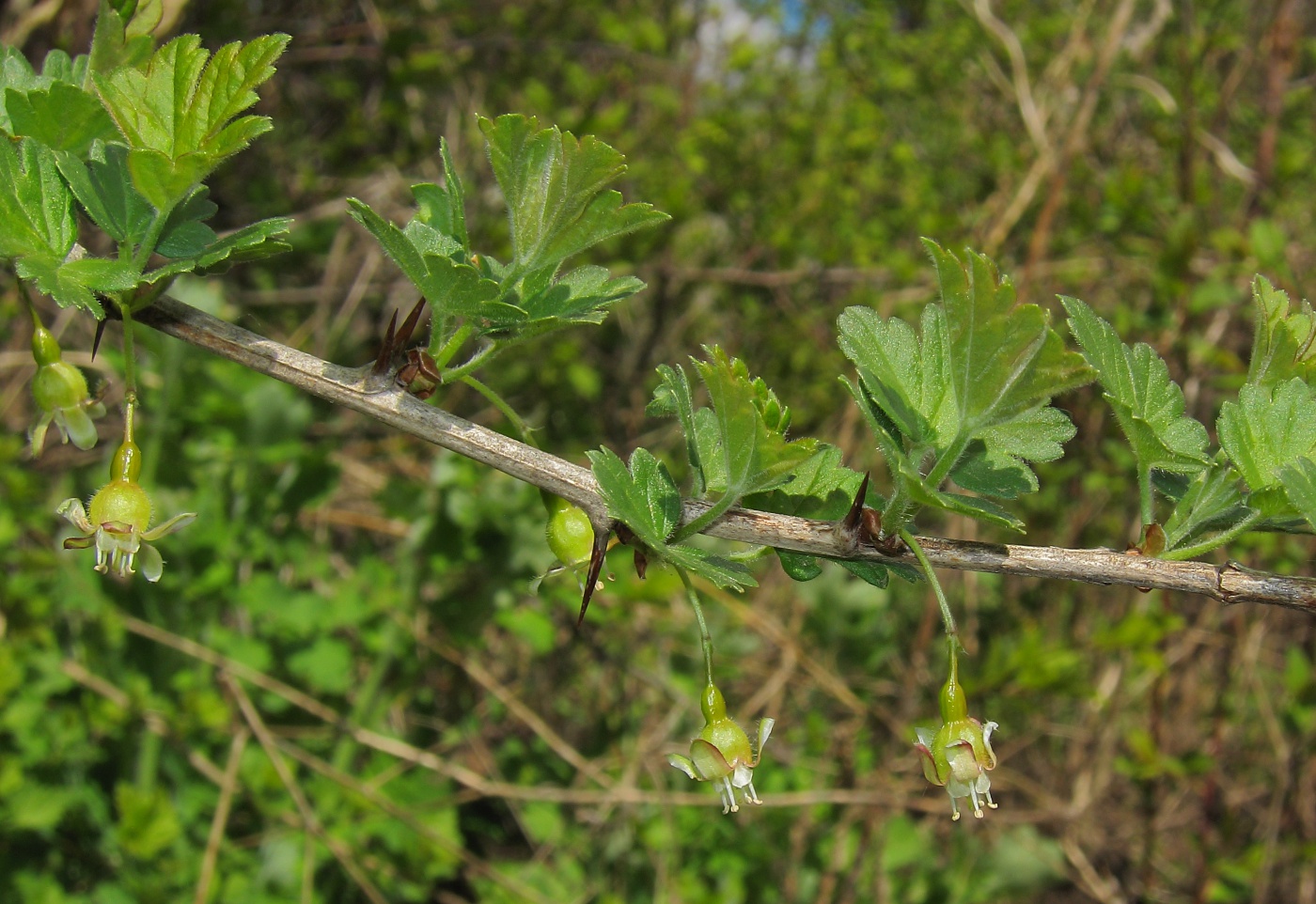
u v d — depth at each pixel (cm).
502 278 165
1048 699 463
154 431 407
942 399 158
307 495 430
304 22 698
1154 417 171
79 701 405
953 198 708
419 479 527
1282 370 166
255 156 683
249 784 407
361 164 674
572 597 441
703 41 772
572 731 570
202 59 144
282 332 680
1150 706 568
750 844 456
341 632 488
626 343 716
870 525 153
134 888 376
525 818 466
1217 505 161
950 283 142
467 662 439
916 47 731
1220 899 574
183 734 380
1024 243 603
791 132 674
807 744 486
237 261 153
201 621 409
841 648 483
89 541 152
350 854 401
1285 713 564
